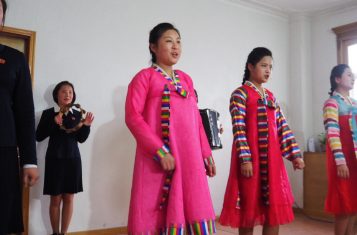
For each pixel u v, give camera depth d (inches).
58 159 99.9
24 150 43.2
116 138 125.3
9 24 108.2
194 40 149.3
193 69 147.9
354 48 163.9
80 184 104.2
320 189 150.7
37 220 108.5
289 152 68.9
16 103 43.9
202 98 149.4
